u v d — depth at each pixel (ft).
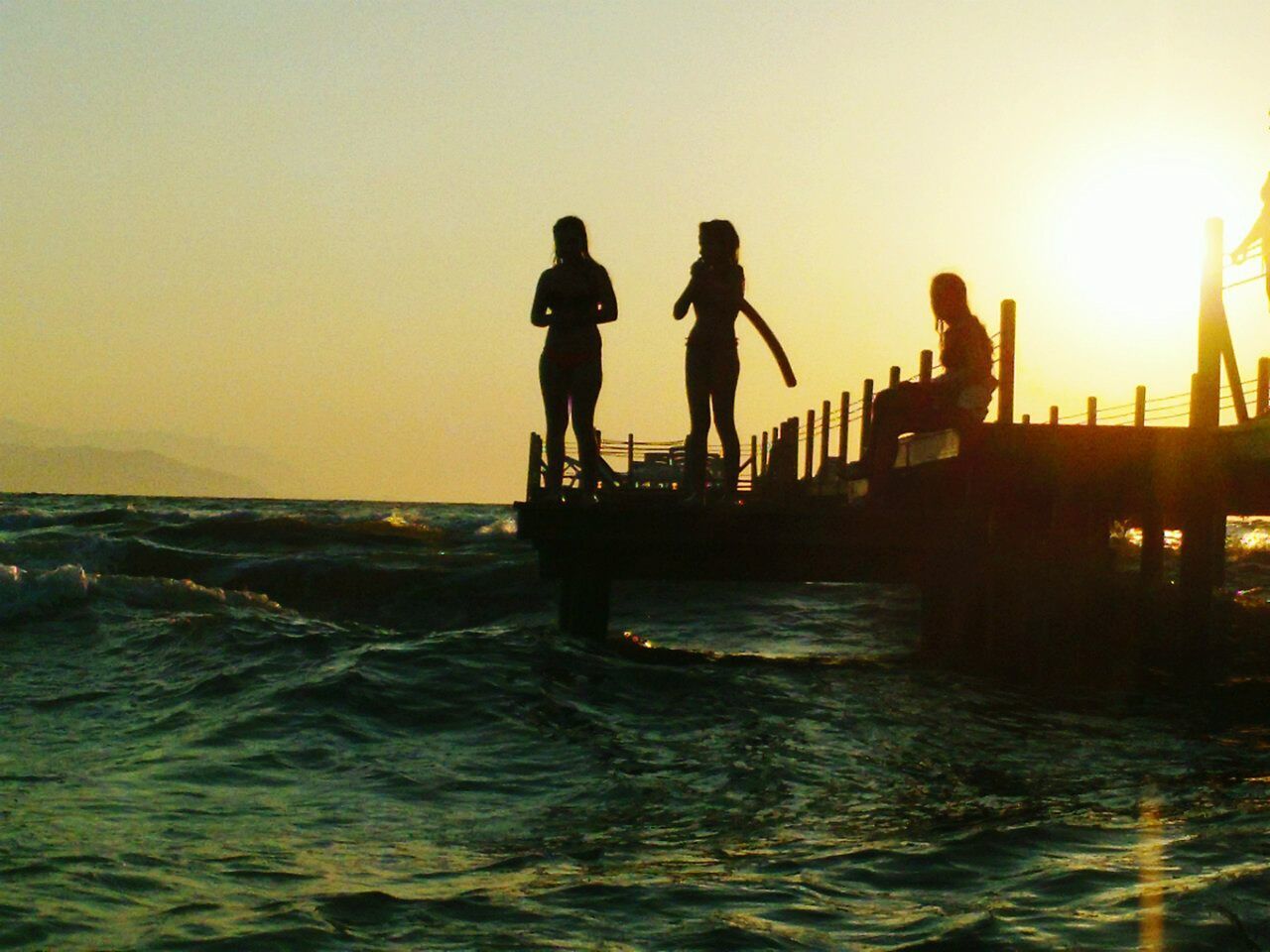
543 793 19.62
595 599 37.29
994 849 15.81
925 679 32.58
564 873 15.15
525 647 32.53
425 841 16.75
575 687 28.37
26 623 36.63
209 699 26.61
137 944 12.45
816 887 14.43
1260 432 30.71
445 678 28.25
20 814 17.44
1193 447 34.09
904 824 17.57
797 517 36.40
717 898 13.99
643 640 45.93
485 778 20.54
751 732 24.56
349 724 24.23
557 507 36.09
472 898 14.05
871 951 12.18
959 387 35.42
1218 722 26.94
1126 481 34.22
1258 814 17.42
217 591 42.68
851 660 38.52
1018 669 34.78
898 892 14.15
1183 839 15.96
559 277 36.22
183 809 18.13
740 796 19.33
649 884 14.58
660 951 12.29
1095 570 34.96
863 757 22.48
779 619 55.01
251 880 14.75
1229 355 34.04
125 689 28.12
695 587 66.59
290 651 31.81
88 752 21.90
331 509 235.20
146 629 35.60
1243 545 110.83
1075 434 34.14
